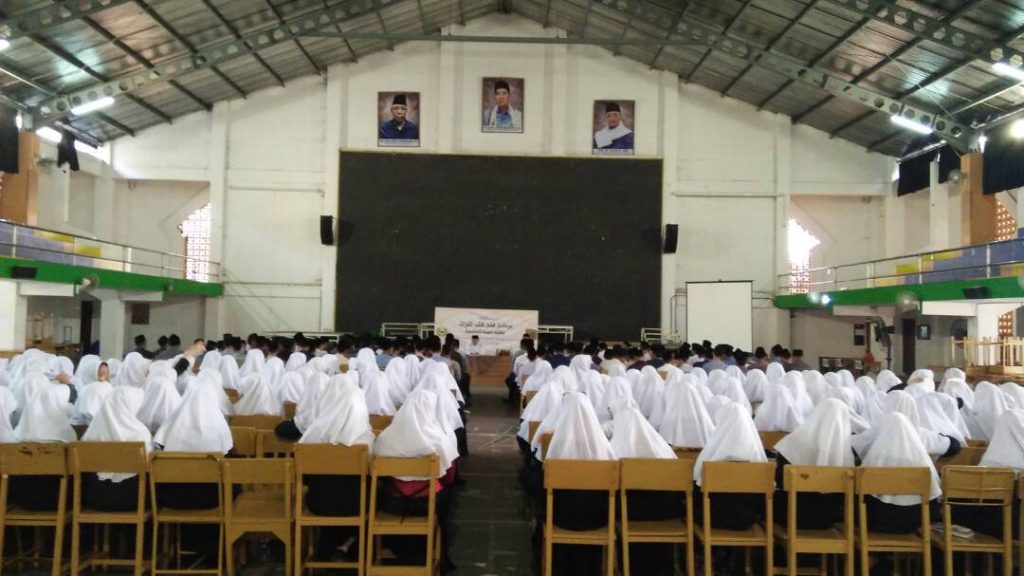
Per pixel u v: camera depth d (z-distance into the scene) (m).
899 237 21.83
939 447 5.59
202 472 4.84
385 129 21.84
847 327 22.17
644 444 5.02
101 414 5.10
